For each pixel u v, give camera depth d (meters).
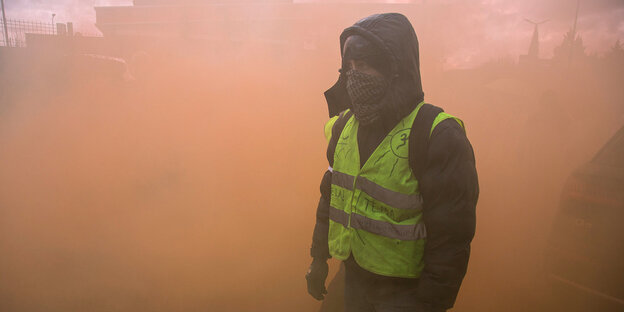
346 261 1.23
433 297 1.02
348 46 1.10
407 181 1.05
